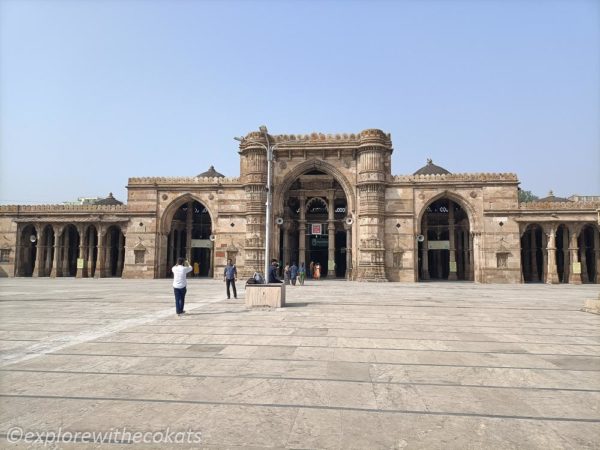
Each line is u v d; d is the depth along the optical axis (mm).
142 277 42719
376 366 8391
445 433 5207
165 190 43656
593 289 31250
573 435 5188
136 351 9594
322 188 44562
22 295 23500
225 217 42219
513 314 16281
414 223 39750
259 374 7758
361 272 38906
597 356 9383
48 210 45562
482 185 39500
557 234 45875
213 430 5238
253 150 40562
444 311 17031
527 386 7184
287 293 25406
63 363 8516
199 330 12297
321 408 6047
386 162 41156
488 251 38969
